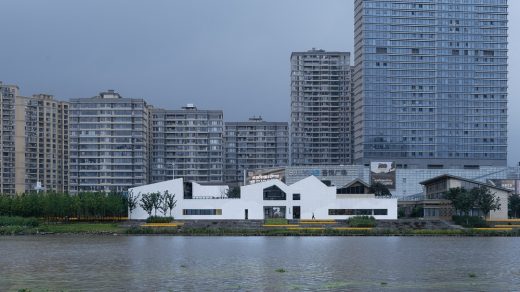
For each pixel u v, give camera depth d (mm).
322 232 187875
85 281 85438
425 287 80875
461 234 186750
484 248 137125
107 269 98500
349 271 96312
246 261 109562
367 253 124812
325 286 81188
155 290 77688
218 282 84375
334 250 131625
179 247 139625
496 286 82062
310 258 114875
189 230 192125
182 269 98312
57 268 99875
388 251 129250
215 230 191125
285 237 178875
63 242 156375
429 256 119125
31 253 125062
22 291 76188
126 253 124562
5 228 191750
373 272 95250
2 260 111750
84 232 194250
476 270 98250
